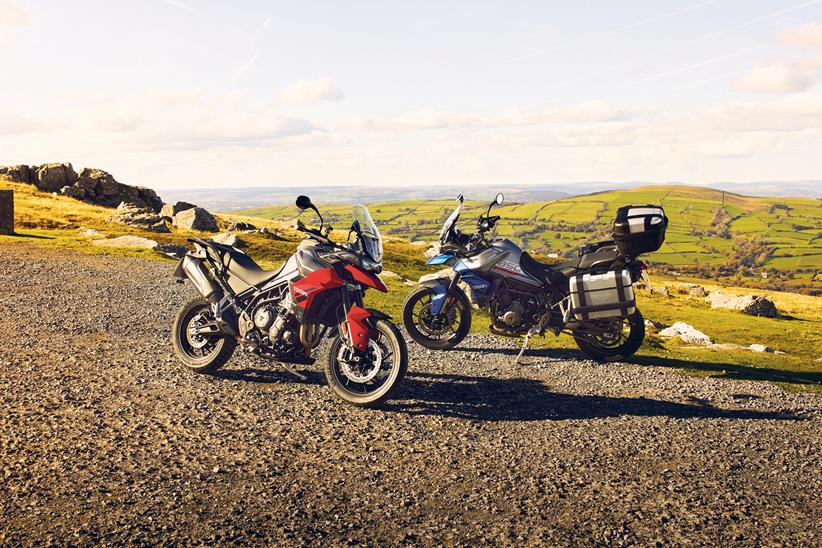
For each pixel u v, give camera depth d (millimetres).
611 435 6043
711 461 5492
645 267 8844
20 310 10203
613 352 9883
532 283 9289
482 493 4547
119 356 7734
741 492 4836
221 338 7188
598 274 8758
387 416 6184
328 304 6625
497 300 9508
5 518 3791
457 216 9922
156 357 7793
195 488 4359
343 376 6969
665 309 25938
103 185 51281
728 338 17594
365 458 5098
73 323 9453
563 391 7672
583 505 4438
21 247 20453
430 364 8648
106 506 4016
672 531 4109
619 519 4242
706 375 9305
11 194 25688
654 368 9477
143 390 6473
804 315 34500
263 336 6867
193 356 7418
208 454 4973
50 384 6438
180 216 42688
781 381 9242
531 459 5289
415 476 4793
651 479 4996
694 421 6688
